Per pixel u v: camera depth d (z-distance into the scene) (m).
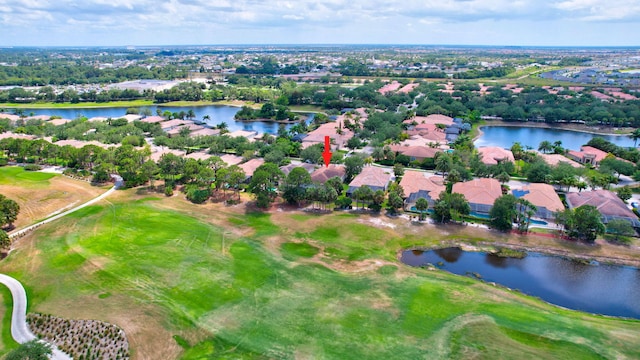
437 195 114.38
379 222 103.50
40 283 75.44
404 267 83.00
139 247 89.12
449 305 69.19
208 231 98.12
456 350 58.38
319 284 75.38
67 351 58.53
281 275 78.44
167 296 71.31
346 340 60.38
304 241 93.81
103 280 76.19
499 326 63.50
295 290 73.38
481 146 188.00
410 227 101.06
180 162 132.38
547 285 78.69
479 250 91.75
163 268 80.38
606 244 92.50
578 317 67.44
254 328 63.16
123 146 145.62
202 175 119.75
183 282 75.56
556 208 105.50
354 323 64.25
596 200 108.62
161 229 98.50
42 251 87.38
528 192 117.25
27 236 95.00
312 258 85.88
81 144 173.75
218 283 75.38
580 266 85.25
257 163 148.25
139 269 79.94
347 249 90.25
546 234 96.62
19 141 155.75
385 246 92.38
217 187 123.62
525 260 87.62
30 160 158.75
